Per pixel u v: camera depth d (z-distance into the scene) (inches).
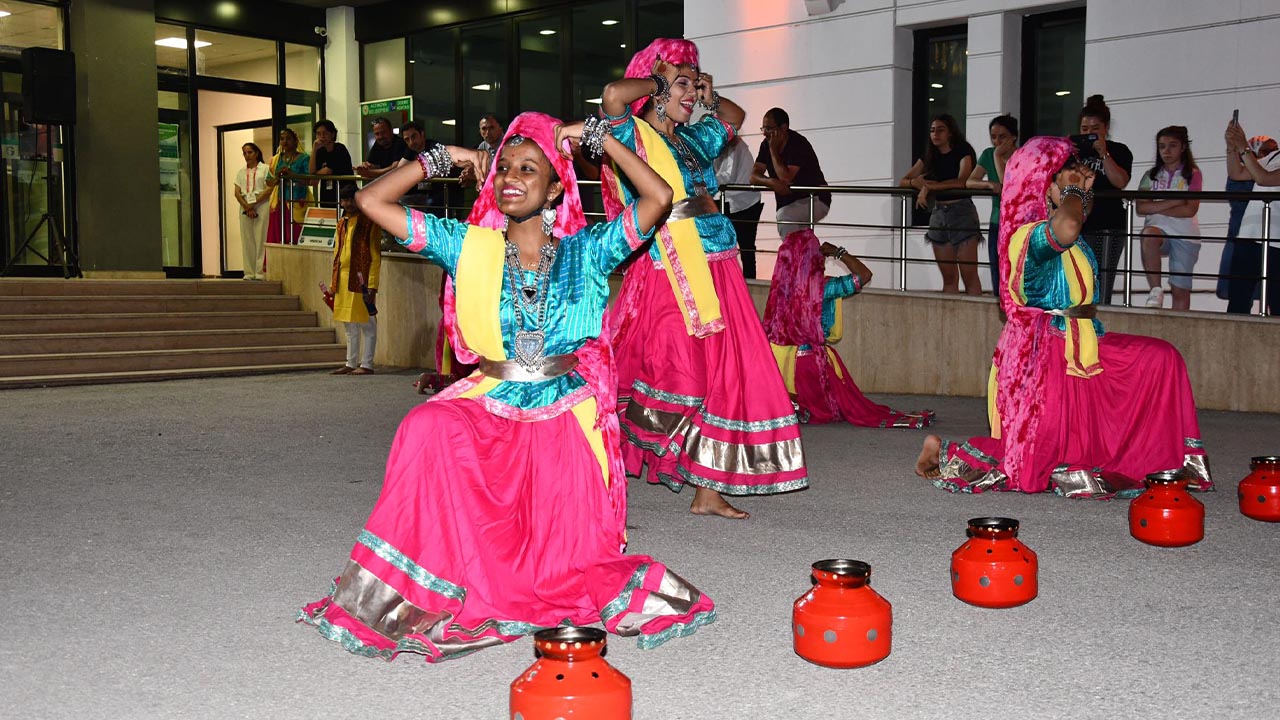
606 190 207.3
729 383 211.8
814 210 469.1
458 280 147.5
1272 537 202.2
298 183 670.5
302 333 600.4
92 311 561.9
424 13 758.5
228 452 307.3
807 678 134.5
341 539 206.4
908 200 456.4
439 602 140.3
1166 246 408.2
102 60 669.9
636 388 213.3
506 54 722.2
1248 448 301.0
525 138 145.9
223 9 760.3
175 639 150.3
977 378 426.9
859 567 140.6
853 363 457.7
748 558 190.2
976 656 141.6
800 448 213.2
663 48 209.2
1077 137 403.5
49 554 196.5
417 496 139.8
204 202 783.1
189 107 757.9
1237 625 153.5
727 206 480.7
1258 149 411.8
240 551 197.8
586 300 149.3
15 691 131.7
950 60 535.8
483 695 130.0
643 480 265.3
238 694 130.5
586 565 147.6
